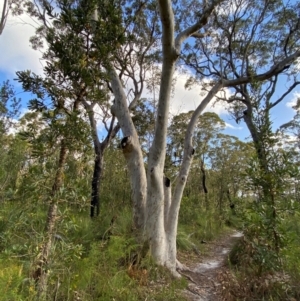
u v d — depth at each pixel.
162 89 5.61
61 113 3.12
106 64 3.53
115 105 6.41
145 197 5.96
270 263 3.63
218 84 7.33
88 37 3.39
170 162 11.95
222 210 15.88
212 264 6.91
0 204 4.43
